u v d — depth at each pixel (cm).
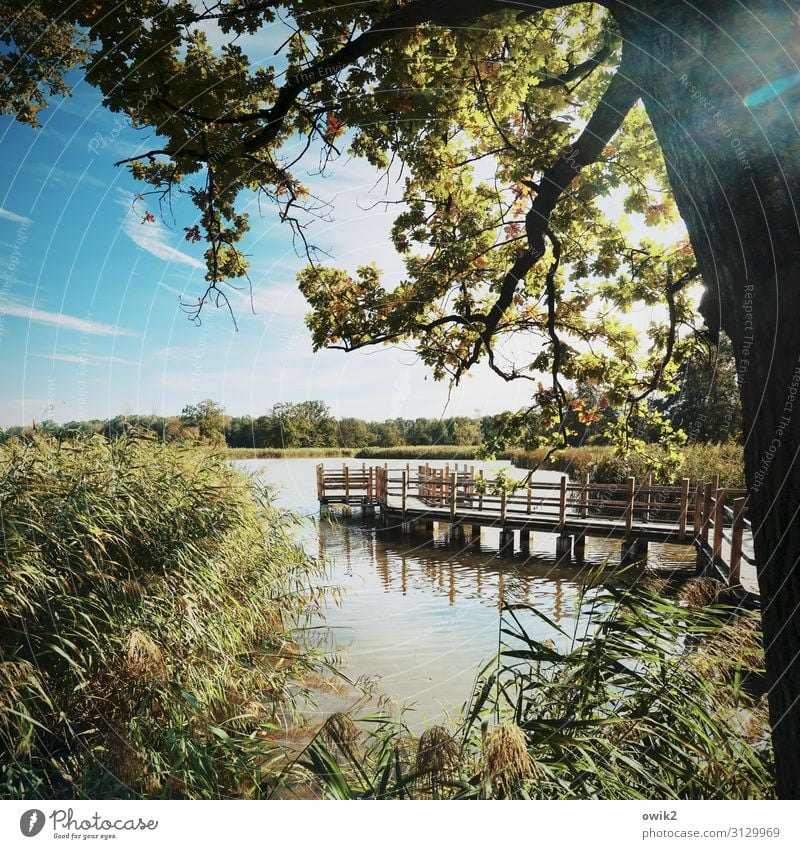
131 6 383
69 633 395
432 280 600
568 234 619
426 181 568
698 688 314
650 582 393
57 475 518
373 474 2148
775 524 189
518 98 491
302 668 627
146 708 394
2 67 441
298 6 398
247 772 396
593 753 291
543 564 1384
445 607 973
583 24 513
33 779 322
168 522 574
